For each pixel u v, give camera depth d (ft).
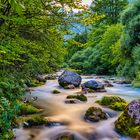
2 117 20.16
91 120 29.63
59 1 20.25
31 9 19.60
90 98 44.29
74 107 36.50
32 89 50.70
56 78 79.05
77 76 62.23
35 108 33.19
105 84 67.77
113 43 119.34
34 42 26.30
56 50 32.07
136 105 27.22
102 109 33.68
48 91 52.19
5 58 18.99
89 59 133.49
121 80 80.43
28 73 37.01
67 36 25.66
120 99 36.88
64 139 24.64
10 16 17.04
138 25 77.87
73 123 29.01
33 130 25.99
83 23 21.66
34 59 28.63
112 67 118.32
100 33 152.25
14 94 26.53
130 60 80.74
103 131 26.66
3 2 16.12
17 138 23.85
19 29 23.11
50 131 26.17
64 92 52.60
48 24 22.35
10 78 27.55
